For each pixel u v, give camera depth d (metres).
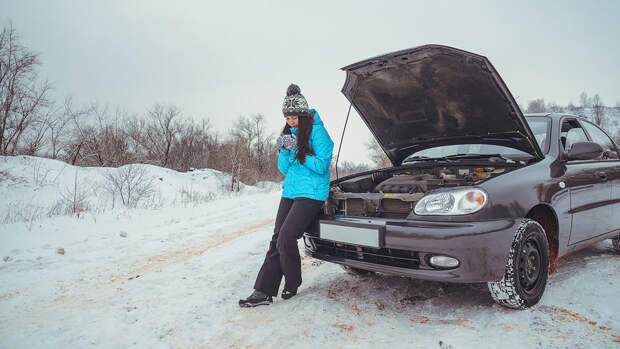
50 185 10.72
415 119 3.50
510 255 2.26
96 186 11.30
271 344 2.11
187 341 2.19
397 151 4.02
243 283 3.30
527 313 2.30
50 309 2.77
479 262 2.17
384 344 2.04
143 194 10.65
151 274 3.65
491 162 2.96
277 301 2.81
